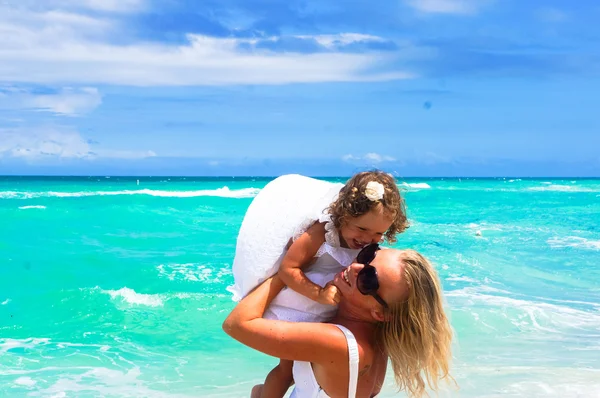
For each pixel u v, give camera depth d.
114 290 9.59
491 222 21.48
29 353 6.82
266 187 3.21
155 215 21.23
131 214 21.11
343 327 2.89
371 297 2.84
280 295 3.05
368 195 2.89
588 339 7.14
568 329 7.57
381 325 2.96
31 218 18.72
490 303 8.73
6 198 27.84
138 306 8.76
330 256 3.08
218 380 5.96
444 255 13.20
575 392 5.35
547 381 5.62
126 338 7.42
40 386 5.78
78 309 8.62
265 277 3.05
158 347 7.07
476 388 5.43
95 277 10.64
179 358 6.67
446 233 17.58
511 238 16.38
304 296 3.01
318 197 3.10
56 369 6.28
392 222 3.03
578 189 55.72
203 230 17.53
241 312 2.91
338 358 2.84
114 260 12.21
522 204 32.53
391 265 2.85
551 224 20.86
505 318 7.93
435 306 2.87
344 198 2.97
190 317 8.27
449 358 2.96
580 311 8.46
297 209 3.04
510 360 6.29
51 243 14.28
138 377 6.05
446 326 2.93
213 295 9.37
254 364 6.48
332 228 3.01
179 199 29.91
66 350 6.95
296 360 2.87
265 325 2.85
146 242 14.93
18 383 5.85
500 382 5.59
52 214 19.83
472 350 6.63
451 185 65.75
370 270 2.81
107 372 6.21
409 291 2.83
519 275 11.16
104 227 17.56
